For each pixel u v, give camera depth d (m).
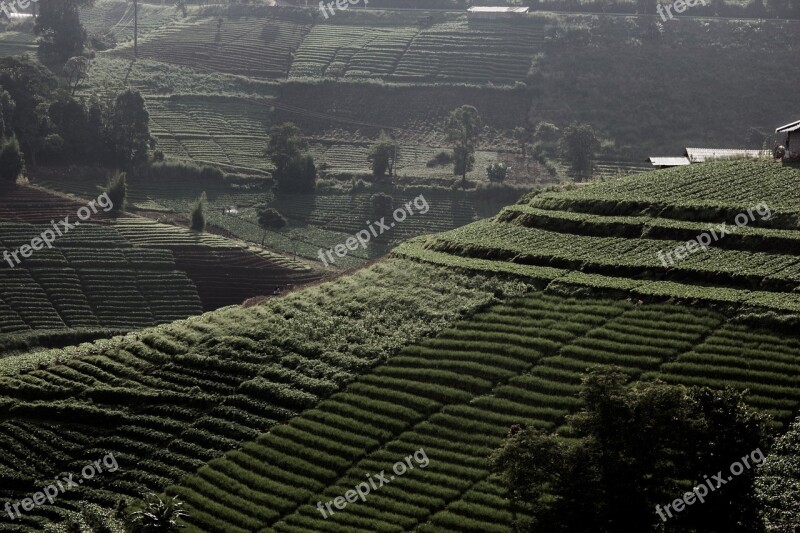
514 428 60.31
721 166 104.62
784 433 59.12
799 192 91.62
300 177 180.88
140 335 91.25
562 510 52.88
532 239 94.69
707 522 53.00
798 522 52.97
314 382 75.88
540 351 73.88
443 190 180.00
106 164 187.00
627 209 95.50
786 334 68.94
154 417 75.75
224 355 82.19
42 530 65.25
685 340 70.81
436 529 58.59
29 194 161.88
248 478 67.00
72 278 137.00
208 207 174.62
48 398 80.69
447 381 72.88
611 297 79.31
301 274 145.62
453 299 84.81
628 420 53.31
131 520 63.81
